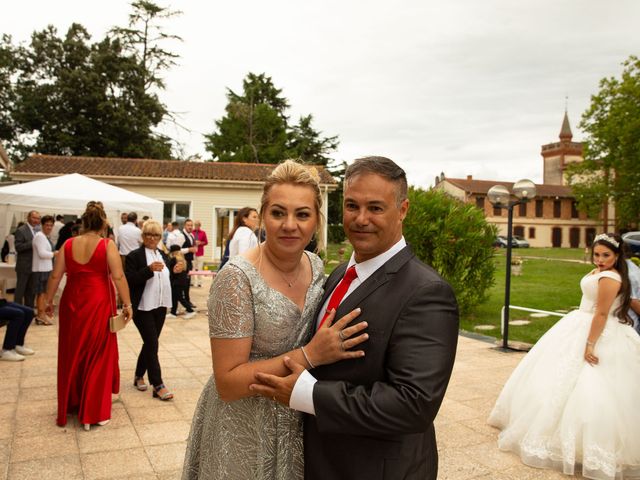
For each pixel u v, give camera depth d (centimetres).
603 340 351
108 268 407
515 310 1050
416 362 139
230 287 163
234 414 175
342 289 167
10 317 591
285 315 169
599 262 364
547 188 5731
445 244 902
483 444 379
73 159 2027
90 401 393
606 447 324
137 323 467
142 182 1945
